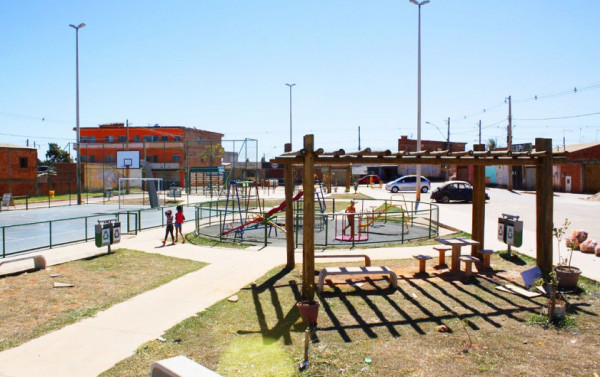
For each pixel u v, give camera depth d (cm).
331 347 608
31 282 986
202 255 1295
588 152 4162
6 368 554
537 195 972
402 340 633
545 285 891
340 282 952
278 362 561
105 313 762
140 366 555
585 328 677
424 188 4522
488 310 764
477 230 1128
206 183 6388
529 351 594
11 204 3394
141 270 1099
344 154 861
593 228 1764
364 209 2595
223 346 615
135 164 4775
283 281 977
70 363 566
